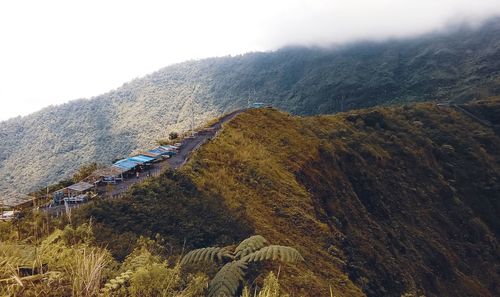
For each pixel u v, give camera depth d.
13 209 8.14
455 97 110.81
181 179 19.55
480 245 41.12
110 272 4.66
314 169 32.31
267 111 41.38
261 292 4.54
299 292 13.50
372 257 25.73
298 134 37.66
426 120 61.09
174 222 15.25
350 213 30.78
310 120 46.25
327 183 31.80
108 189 22.55
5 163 132.00
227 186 21.59
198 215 16.45
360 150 42.34
